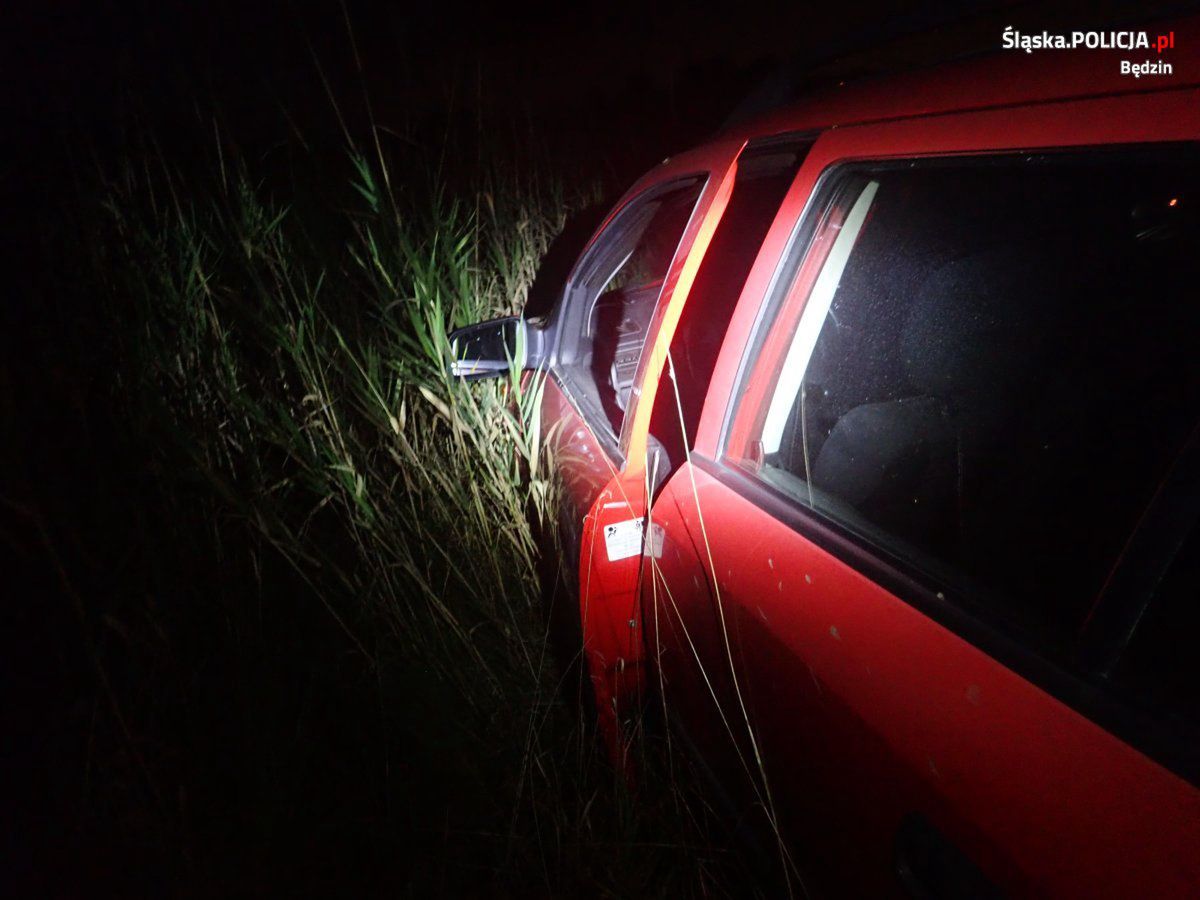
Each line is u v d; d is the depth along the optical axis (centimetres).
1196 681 67
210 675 203
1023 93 95
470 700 194
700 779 155
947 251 124
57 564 197
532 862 159
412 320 263
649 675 172
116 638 220
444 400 258
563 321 242
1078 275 107
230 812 182
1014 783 73
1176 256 95
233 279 301
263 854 172
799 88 174
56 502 240
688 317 205
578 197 472
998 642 82
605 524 155
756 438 133
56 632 226
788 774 118
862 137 119
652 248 332
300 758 189
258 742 189
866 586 98
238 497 218
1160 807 63
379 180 341
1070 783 69
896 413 123
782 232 130
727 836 148
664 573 150
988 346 116
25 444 251
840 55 165
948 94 107
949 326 123
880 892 97
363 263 295
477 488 238
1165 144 77
